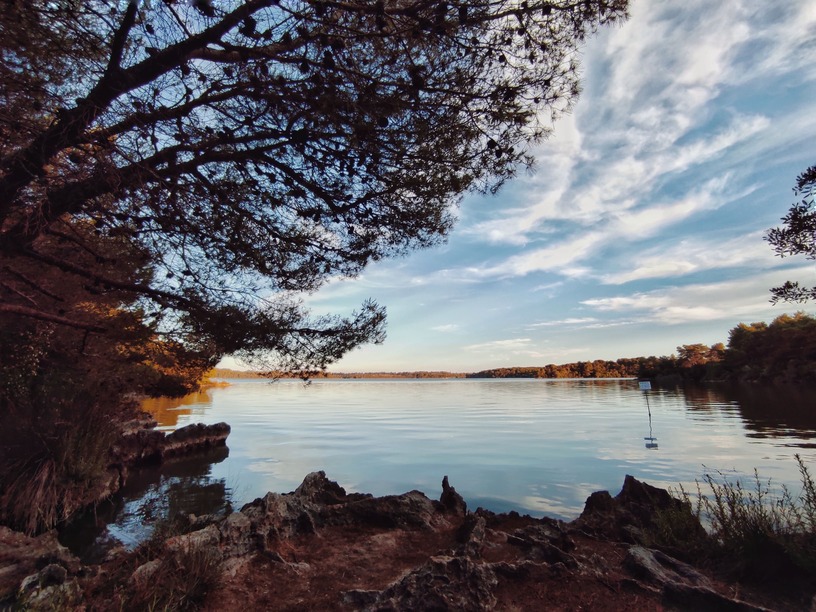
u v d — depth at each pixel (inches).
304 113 154.3
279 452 778.2
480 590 162.2
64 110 125.6
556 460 655.8
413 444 847.7
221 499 457.4
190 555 183.2
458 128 184.5
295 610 161.5
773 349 3417.8
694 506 351.6
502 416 1466.5
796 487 434.3
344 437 971.9
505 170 203.8
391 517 265.9
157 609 152.2
